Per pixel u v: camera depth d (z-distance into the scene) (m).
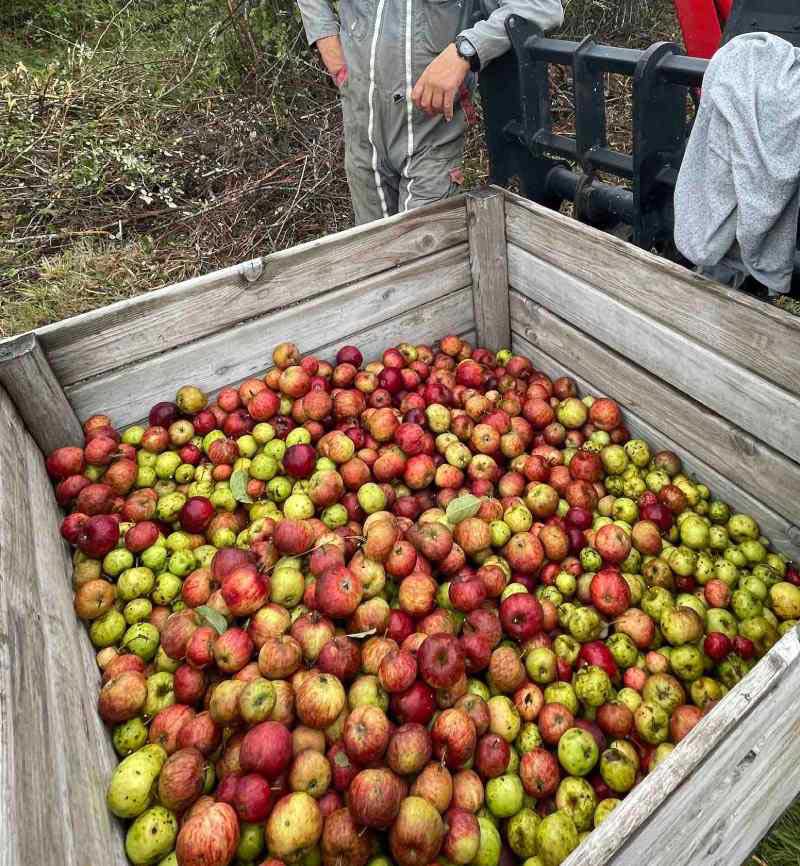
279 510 2.96
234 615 2.37
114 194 5.95
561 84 6.63
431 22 3.39
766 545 2.76
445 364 3.67
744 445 2.67
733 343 2.52
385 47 3.46
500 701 2.20
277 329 3.31
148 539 2.69
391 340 3.66
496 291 3.66
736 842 2.07
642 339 2.93
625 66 2.78
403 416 3.32
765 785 1.95
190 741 2.06
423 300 3.63
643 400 3.09
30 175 5.77
